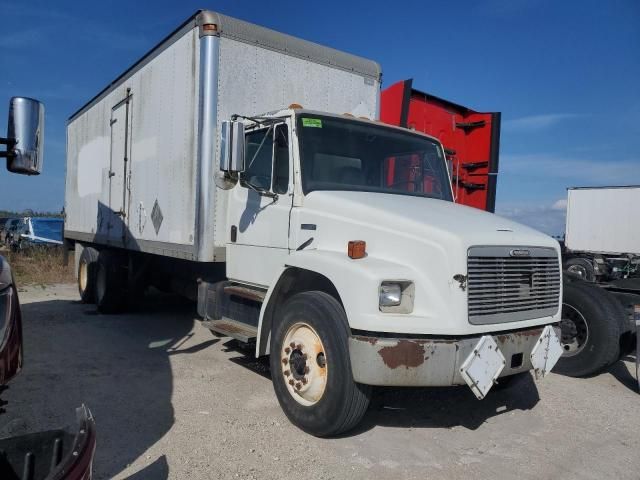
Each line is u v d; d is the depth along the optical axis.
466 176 9.21
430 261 4.12
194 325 8.62
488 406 5.38
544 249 4.67
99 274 9.59
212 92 6.11
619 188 21.30
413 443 4.43
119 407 4.94
